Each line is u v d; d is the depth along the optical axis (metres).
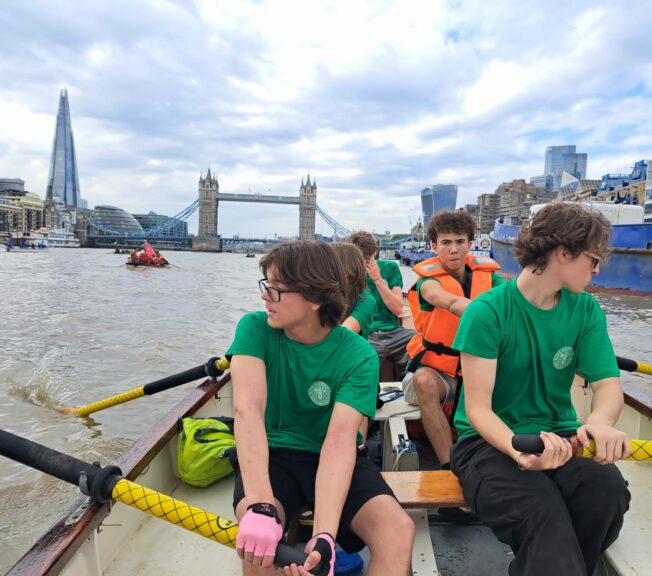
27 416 5.05
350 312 2.87
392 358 4.04
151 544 2.00
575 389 3.38
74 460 1.61
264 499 1.43
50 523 3.25
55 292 17.92
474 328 1.75
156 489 2.32
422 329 2.84
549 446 1.47
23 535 3.12
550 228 1.64
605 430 1.56
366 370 1.68
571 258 1.62
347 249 2.86
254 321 1.78
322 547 1.31
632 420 2.89
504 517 1.58
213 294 18.72
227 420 2.73
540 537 1.48
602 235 1.62
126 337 9.33
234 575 1.84
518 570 1.51
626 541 1.84
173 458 2.51
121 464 2.01
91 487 1.54
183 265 48.09
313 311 1.63
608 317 13.27
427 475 2.01
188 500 2.34
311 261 1.60
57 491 3.60
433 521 2.27
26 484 3.68
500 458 1.69
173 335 9.61
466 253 2.79
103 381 6.33
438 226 2.79
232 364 1.71
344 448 1.55
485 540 2.18
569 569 1.40
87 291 18.58
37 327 10.28
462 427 1.93
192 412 2.72
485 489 1.66
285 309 1.61
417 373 2.64
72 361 7.33
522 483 1.58
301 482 1.68
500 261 23.73
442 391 2.61
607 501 1.57
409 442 2.40
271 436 1.76
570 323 1.78
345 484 1.49
